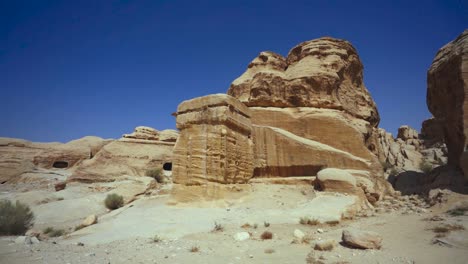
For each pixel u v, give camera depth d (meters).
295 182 15.54
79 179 32.94
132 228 9.93
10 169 40.97
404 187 17.66
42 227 15.39
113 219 12.45
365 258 6.08
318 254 6.47
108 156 35.19
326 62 19.95
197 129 14.80
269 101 19.95
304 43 22.09
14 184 38.25
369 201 13.75
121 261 6.04
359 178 14.22
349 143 17.09
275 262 6.03
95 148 49.16
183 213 11.97
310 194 14.12
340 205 11.51
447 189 12.16
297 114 18.56
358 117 21.44
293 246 7.28
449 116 14.73
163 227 9.63
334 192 13.19
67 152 47.66
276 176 16.50
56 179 39.25
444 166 15.61
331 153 15.49
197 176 14.09
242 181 15.49
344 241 7.18
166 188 22.94
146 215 12.18
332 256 6.29
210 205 13.12
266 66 22.86
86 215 18.62
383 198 15.11
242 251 6.91
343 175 13.51
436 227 8.29
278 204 13.20
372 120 23.62
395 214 11.36
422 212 11.09
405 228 8.86
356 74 23.31
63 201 20.81
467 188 11.65
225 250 7.01
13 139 45.81
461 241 6.76
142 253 6.71
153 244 7.64
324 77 19.11
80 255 6.45
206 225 9.80
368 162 15.68
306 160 15.86
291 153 16.27
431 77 16.47
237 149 15.36
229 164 14.43
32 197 22.80
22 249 7.00
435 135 39.75
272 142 16.83
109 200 20.36
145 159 35.78
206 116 14.67
